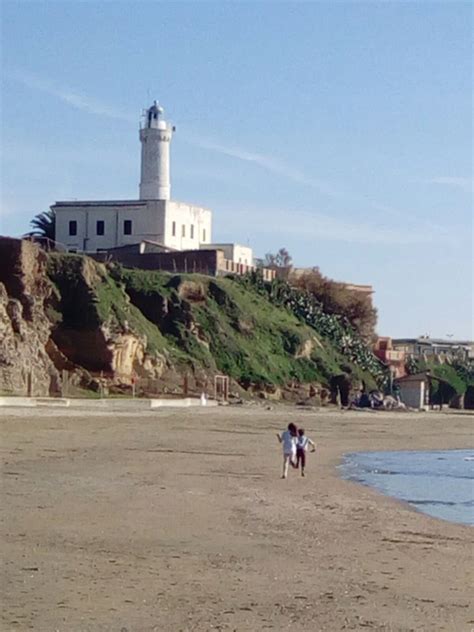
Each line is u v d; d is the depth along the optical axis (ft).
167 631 39.78
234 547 62.03
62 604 43.55
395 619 43.65
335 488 105.70
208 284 345.92
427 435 229.25
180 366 301.22
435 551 65.00
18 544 58.44
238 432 192.44
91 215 380.78
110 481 98.73
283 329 364.38
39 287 272.10
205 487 98.27
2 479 95.50
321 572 54.65
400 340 549.54
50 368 254.68
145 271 335.88
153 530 67.51
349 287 449.48
